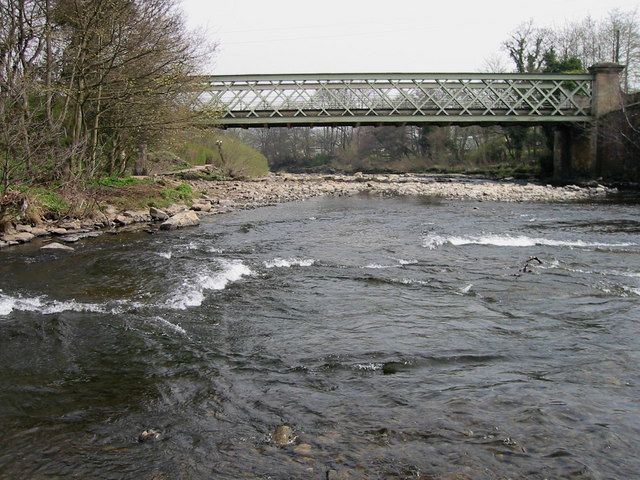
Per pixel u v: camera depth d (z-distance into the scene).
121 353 5.70
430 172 66.38
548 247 12.20
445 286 8.55
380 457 3.66
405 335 6.21
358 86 39.84
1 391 4.78
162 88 21.98
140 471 3.53
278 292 8.26
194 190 26.55
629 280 8.78
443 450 3.74
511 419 4.16
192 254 11.55
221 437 3.96
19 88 15.35
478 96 40.00
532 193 28.95
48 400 4.61
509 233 14.60
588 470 3.48
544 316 6.88
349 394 4.67
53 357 5.60
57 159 16.27
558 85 40.03
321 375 5.09
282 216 19.48
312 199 27.39
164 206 19.89
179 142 28.45
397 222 17.44
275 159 103.56
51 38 19.16
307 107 39.72
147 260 10.80
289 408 4.41
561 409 4.30
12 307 7.42
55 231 14.34
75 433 4.04
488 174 53.97
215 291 8.34
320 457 3.66
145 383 4.94
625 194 28.55
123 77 19.47
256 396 4.65
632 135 34.91
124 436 3.99
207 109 25.62
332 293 8.18
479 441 3.85
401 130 80.75
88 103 21.45
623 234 14.34
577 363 5.30
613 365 5.24
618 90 38.72
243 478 3.43
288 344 5.95
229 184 33.78
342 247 12.50
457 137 70.38
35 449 3.82
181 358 5.55
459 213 20.23
